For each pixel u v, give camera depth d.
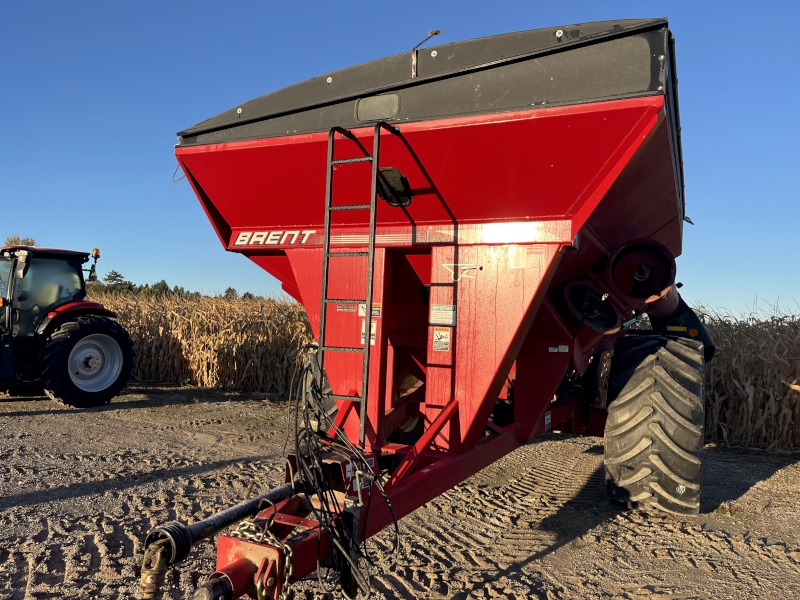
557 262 3.17
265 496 2.31
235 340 11.17
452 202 3.29
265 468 5.52
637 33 2.73
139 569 3.29
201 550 3.58
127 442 6.52
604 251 4.23
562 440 7.34
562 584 3.23
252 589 2.02
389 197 3.41
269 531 2.21
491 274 3.28
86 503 4.41
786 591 3.20
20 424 7.38
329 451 2.54
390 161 3.24
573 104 2.77
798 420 7.26
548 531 4.05
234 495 4.68
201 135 3.82
